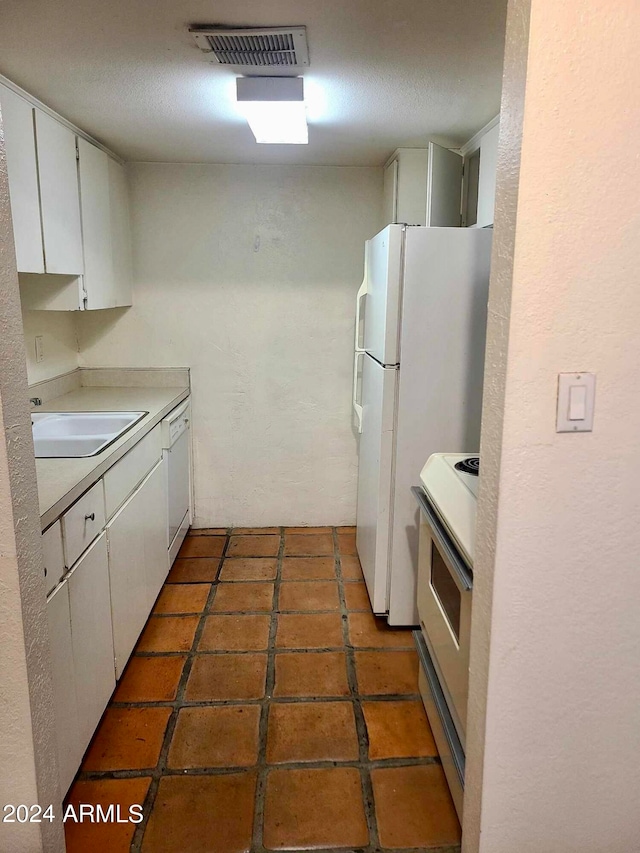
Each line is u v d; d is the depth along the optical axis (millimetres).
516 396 1097
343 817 1691
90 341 3498
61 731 1604
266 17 1579
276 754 1920
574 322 1082
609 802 1300
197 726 2043
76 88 2117
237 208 3396
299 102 2061
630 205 1057
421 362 2412
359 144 2885
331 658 2443
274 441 3662
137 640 2434
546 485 1137
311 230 3436
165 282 3459
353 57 1857
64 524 1620
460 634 1535
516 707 1229
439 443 2482
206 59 1872
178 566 3242
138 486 2420
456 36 1697
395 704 2168
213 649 2496
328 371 3590
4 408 1087
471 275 2359
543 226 1045
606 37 1001
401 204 3027
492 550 1170
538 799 1282
